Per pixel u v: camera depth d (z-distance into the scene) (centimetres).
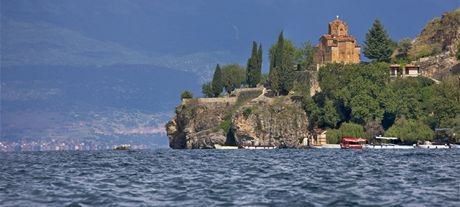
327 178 15538
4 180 15662
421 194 12262
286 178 15600
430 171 17300
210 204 11381
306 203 11362
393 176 15888
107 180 15388
